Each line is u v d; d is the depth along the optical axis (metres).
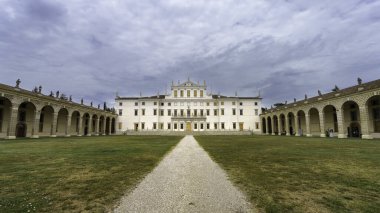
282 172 8.39
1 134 38.19
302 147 18.33
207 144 22.22
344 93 36.28
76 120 58.06
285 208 4.90
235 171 8.62
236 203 5.22
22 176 7.70
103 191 6.09
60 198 5.51
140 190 6.21
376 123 37.41
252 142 25.17
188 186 6.64
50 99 41.84
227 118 72.31
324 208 4.90
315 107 43.53
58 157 12.20
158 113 72.69
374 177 7.58
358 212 4.68
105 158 11.85
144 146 19.53
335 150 15.84
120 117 73.06
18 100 34.50
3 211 4.67
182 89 74.62
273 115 62.81
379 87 30.05
